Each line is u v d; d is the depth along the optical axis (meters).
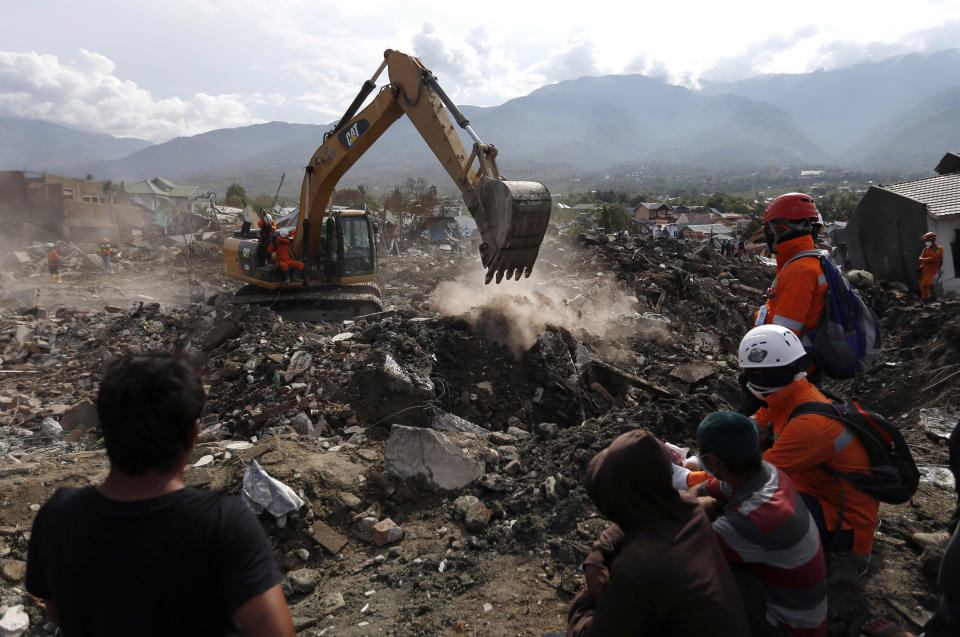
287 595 4.00
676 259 16.48
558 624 3.24
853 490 2.60
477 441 5.54
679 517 1.76
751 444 2.15
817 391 2.75
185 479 5.02
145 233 38.41
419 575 3.85
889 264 16.92
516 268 6.89
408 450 4.99
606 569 2.04
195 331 10.57
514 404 7.29
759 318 3.72
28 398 8.69
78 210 34.38
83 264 24.78
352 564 4.22
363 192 62.56
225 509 1.55
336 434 6.43
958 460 2.56
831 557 3.40
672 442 5.04
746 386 3.21
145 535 1.45
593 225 73.38
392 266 23.34
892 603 3.04
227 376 7.96
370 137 9.77
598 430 5.15
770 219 3.38
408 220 52.69
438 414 6.67
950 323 7.85
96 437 7.66
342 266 12.39
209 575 1.48
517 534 4.05
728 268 16.38
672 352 9.88
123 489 1.54
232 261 13.28
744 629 1.68
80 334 11.73
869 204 17.53
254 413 6.87
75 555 1.46
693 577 1.62
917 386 7.23
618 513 1.77
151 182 68.69
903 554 3.46
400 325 8.12
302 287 12.28
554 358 7.74
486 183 6.83
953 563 2.08
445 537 4.29
